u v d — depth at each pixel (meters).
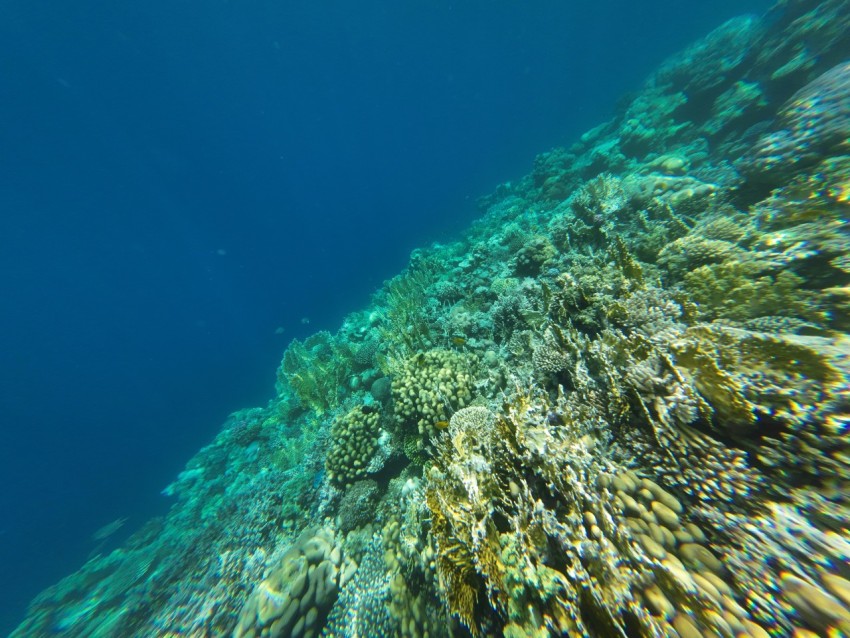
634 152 14.43
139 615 6.92
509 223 16.22
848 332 3.21
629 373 3.18
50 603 11.06
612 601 2.00
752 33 13.30
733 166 8.51
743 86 11.03
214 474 12.65
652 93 17.67
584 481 2.67
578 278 6.27
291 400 12.41
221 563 6.60
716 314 4.13
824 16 9.25
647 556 2.18
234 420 16.16
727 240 5.30
